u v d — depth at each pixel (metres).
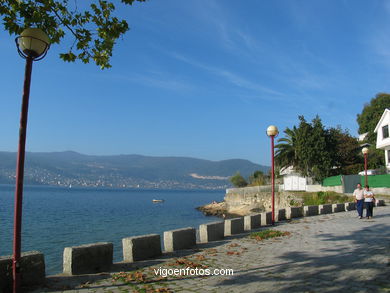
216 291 5.86
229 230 12.63
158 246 9.00
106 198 93.69
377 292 5.45
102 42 8.38
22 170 5.46
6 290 5.89
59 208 49.53
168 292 5.83
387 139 37.19
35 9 7.45
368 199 16.70
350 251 8.69
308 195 35.94
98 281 6.57
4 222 29.98
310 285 5.95
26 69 5.62
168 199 103.19
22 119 5.47
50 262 15.28
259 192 45.03
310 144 40.06
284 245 9.96
